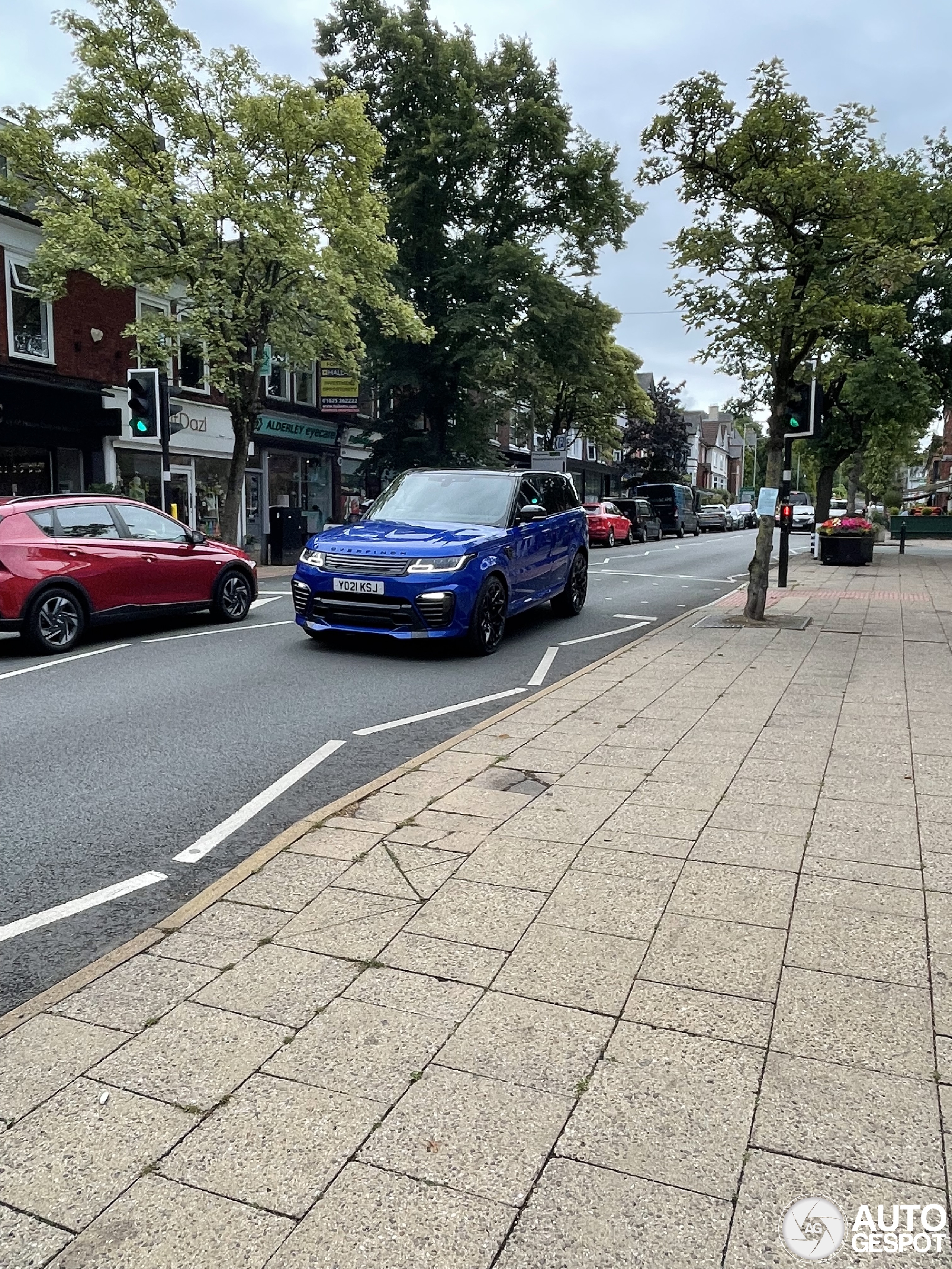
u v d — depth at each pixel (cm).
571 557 1202
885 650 896
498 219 2867
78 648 965
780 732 577
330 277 1705
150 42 1689
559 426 4022
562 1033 255
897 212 1427
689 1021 260
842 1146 211
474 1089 231
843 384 2183
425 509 1027
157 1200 196
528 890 346
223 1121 221
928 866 363
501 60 2758
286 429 2733
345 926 321
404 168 2655
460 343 2767
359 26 2725
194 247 1645
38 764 539
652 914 325
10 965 310
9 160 1714
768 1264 180
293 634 1054
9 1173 205
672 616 1244
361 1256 182
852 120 962
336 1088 232
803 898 337
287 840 402
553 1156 208
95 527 998
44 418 1889
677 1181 201
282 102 1686
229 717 657
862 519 2181
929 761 507
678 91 980
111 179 1647
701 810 432
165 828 438
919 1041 250
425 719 652
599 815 427
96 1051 250
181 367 1584
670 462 5616
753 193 957
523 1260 181
